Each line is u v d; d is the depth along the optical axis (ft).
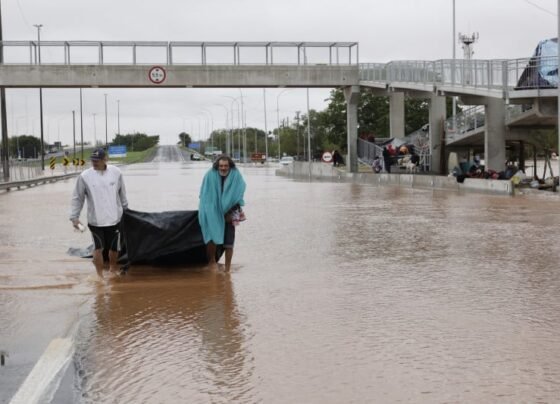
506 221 58.70
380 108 252.01
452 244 44.47
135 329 24.00
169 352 21.17
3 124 145.48
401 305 27.07
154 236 35.76
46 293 30.14
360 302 27.71
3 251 42.78
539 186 98.02
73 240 48.26
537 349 20.93
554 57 93.45
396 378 18.40
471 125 133.39
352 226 55.52
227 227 35.22
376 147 155.33
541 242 45.06
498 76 100.48
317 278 33.14
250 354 20.83
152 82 146.41
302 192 106.22
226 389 17.78
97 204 33.19
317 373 18.93
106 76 145.07
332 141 263.08
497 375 18.54
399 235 49.44
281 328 23.82
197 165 366.02
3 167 147.54
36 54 143.84
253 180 162.81
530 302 27.35
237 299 28.60
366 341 22.02
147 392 17.67
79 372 19.34
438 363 19.65
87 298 29.09
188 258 36.81
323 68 153.17
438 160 146.20
